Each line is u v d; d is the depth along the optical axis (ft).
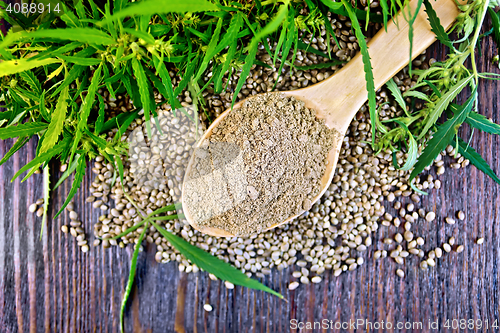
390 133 0.88
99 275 0.92
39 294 0.92
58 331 0.92
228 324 0.92
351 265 0.91
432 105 0.85
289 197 0.85
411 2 0.83
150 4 0.49
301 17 0.78
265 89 0.89
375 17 0.85
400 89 0.89
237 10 0.72
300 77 0.89
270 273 0.91
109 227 0.91
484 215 0.92
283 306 0.92
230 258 0.91
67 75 0.75
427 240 0.92
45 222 0.92
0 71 0.65
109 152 0.81
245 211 0.85
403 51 0.84
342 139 0.86
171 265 0.92
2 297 0.92
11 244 0.92
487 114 0.91
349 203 0.90
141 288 0.92
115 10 0.70
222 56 0.80
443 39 0.82
